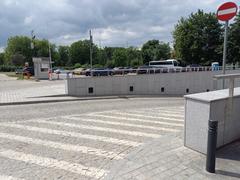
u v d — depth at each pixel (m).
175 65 40.53
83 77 16.17
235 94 4.96
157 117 8.85
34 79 31.19
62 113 9.62
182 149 4.93
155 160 4.44
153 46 87.00
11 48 94.88
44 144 5.64
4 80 31.36
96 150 5.23
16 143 5.72
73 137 6.20
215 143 3.81
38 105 12.01
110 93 17.58
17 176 4.04
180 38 42.41
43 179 3.92
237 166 4.05
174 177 3.76
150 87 20.22
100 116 9.02
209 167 3.87
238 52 39.12
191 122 4.82
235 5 6.01
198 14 42.41
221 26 42.00
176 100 15.93
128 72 19.84
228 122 4.86
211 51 41.97
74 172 4.16
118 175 3.91
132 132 6.68
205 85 25.55
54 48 108.31
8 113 9.62
